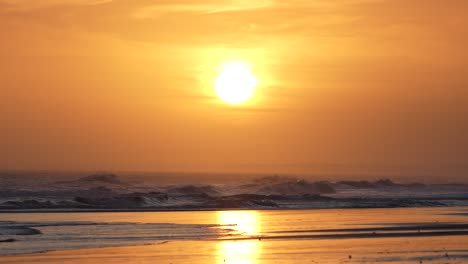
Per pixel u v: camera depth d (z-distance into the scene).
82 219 111.19
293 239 80.62
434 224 101.69
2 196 167.88
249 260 63.59
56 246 72.50
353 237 83.00
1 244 73.62
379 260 63.09
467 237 83.44
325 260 63.38
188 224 101.75
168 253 68.00
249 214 129.25
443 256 65.62
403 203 169.75
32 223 100.75
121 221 107.06
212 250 70.25
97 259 63.59
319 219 113.75
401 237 83.06
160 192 195.75
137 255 66.44
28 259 63.09
